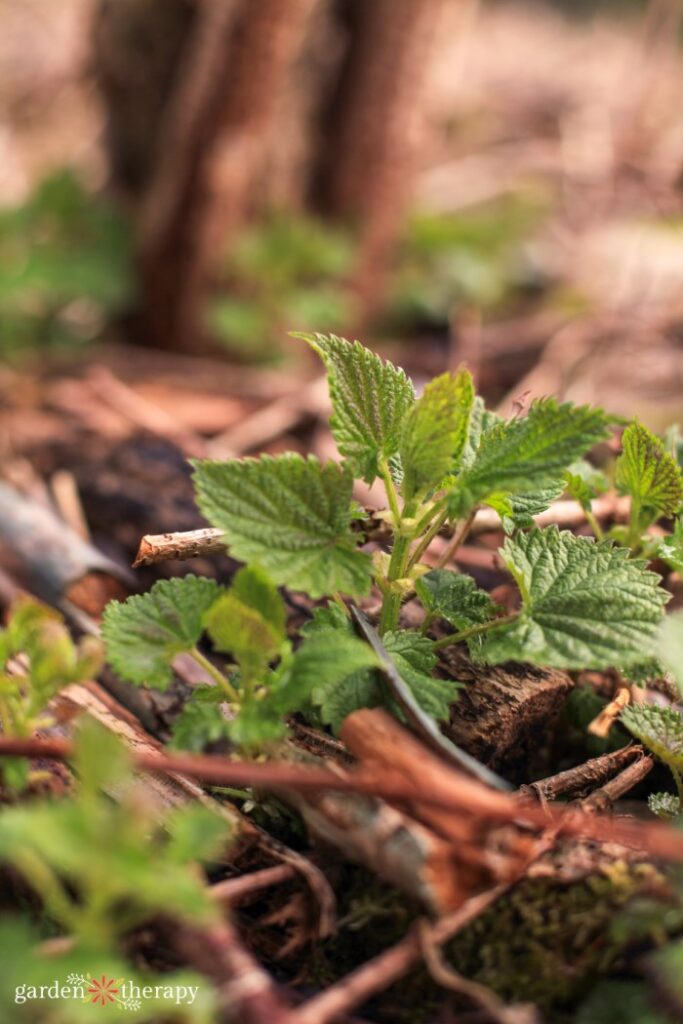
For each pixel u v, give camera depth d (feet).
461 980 1.45
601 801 1.60
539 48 7.39
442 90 3.83
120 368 2.87
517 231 4.53
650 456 1.71
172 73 3.32
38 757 1.52
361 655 1.53
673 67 5.47
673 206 4.78
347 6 3.57
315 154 3.78
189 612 1.58
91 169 3.99
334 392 1.61
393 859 1.49
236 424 2.55
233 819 1.57
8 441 2.25
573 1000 1.51
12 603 1.97
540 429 1.56
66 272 3.41
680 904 1.50
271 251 3.47
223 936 1.46
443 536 2.01
